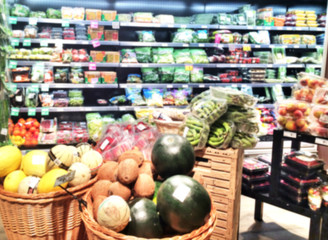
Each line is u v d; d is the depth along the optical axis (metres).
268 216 3.05
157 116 2.43
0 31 2.59
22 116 4.39
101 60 4.16
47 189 1.57
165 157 1.56
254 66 4.71
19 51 3.92
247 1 5.13
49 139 3.86
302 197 2.21
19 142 3.78
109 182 1.51
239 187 2.32
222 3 5.04
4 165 1.67
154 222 1.33
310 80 2.30
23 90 3.94
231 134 2.14
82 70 4.23
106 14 4.12
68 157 1.70
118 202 1.24
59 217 1.59
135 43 4.22
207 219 1.35
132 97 4.37
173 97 4.54
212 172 2.20
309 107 2.23
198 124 2.12
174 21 4.59
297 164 2.24
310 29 4.86
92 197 1.50
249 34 4.73
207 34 4.59
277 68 5.08
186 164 1.58
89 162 1.81
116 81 4.25
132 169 1.43
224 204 2.20
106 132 2.33
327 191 2.12
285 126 2.28
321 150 3.70
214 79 4.64
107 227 1.22
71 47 4.44
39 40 3.87
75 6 4.46
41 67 3.98
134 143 2.21
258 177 2.46
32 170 1.68
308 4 5.37
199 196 1.28
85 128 4.19
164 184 1.34
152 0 4.75
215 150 2.16
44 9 4.35
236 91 2.28
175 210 1.25
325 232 2.08
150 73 4.44
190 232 1.29
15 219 1.56
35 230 1.56
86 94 4.63
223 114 2.24
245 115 2.18
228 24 4.62
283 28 4.79
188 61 4.47
